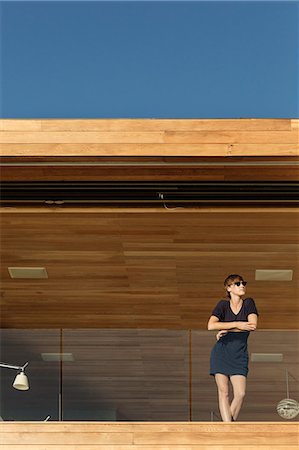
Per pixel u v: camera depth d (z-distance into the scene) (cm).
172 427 1074
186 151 1182
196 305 1415
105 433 1074
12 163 1219
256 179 1255
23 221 1328
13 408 1186
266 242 1352
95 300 1412
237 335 1125
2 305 1420
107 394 1188
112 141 1183
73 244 1355
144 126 1186
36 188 1280
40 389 1198
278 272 1380
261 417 1151
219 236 1345
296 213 1306
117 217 1316
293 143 1182
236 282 1127
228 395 1120
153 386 1195
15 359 1216
